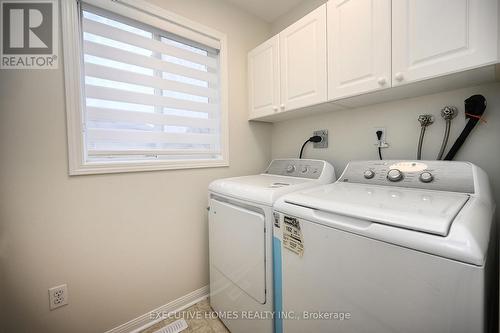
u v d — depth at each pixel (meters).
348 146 1.54
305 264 0.85
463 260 0.50
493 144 1.01
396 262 0.60
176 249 1.54
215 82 1.74
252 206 1.12
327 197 0.88
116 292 1.31
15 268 1.03
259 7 1.84
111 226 1.28
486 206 0.73
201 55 1.64
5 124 0.99
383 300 0.63
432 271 0.54
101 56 1.23
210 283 1.53
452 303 0.52
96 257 1.23
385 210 0.67
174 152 1.55
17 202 1.02
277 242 0.98
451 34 0.84
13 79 1.01
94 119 1.23
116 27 1.28
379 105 1.37
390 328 0.62
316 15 1.31
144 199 1.40
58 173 1.11
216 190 1.39
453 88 1.08
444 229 0.55
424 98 1.19
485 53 0.77
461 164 0.91
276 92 1.61
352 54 1.14
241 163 1.89
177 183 1.54
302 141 1.85
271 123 2.10
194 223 1.63
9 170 1.00
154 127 1.48
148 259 1.42
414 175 1.00
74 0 1.13
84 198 1.19
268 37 2.05
